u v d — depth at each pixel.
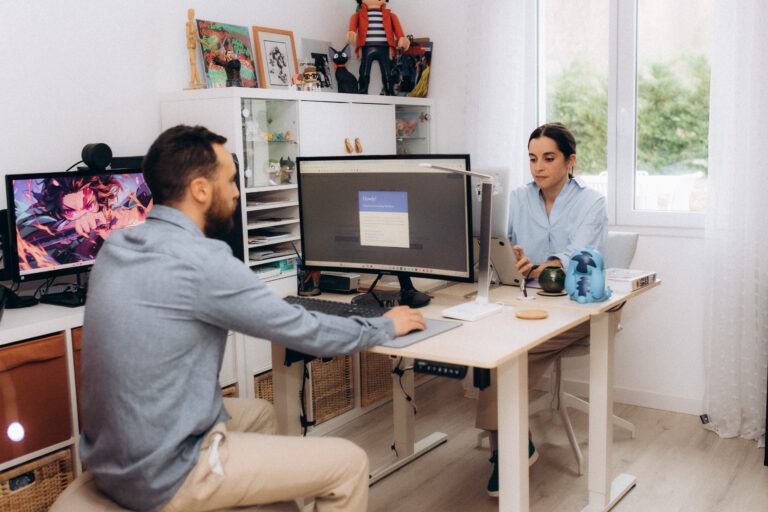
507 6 3.47
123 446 1.50
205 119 2.93
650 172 3.37
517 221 2.85
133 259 1.54
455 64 3.83
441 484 2.73
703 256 3.17
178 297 1.51
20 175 2.32
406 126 3.91
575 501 2.57
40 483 2.23
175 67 3.11
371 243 2.29
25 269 2.36
